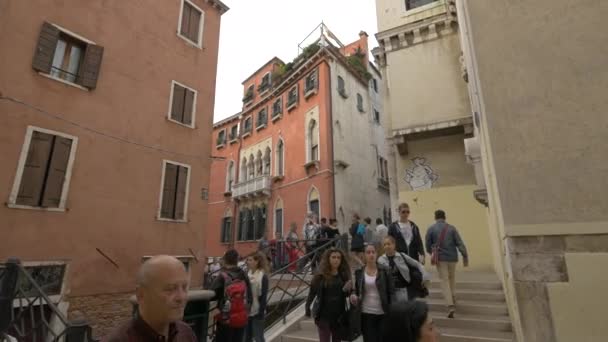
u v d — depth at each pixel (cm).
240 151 2509
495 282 645
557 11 328
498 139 322
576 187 288
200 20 1434
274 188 2036
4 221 803
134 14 1179
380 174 2083
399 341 176
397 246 545
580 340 260
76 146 962
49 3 968
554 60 318
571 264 276
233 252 449
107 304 952
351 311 379
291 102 2031
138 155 1111
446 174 1033
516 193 306
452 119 991
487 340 462
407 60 1118
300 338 548
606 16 311
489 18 354
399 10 1196
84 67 1015
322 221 1136
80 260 920
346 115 1880
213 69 1437
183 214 1207
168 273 160
